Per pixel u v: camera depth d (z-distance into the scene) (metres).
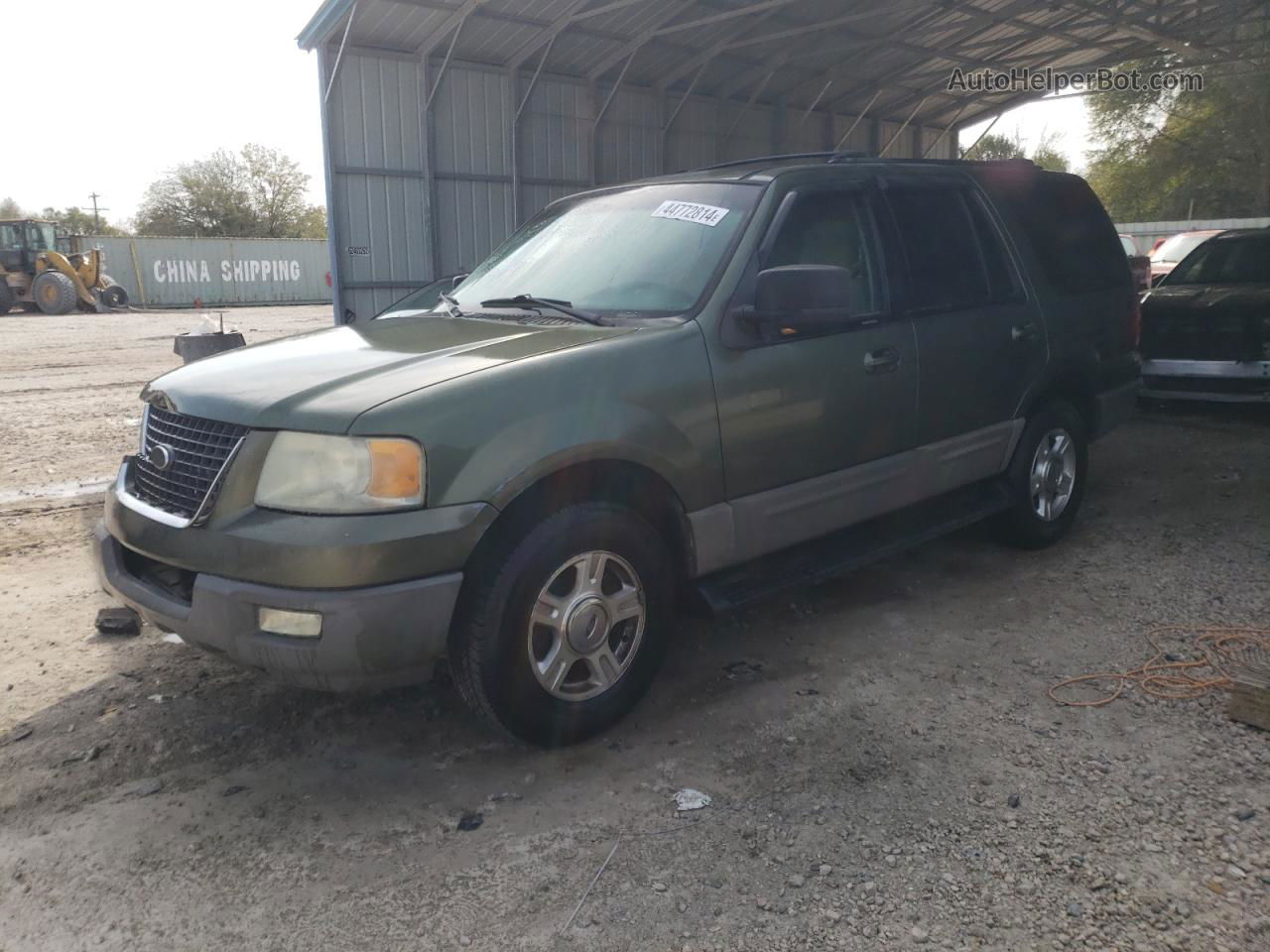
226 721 3.52
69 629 4.37
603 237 4.10
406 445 2.78
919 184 4.51
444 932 2.42
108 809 2.97
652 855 2.70
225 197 68.25
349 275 13.09
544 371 3.08
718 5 13.47
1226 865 2.59
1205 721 3.35
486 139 14.02
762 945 2.34
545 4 12.46
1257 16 15.60
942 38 16.73
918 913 2.43
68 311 31.55
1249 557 4.96
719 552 3.53
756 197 3.84
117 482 3.46
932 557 5.14
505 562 2.98
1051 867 2.59
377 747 3.33
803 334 3.75
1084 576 4.79
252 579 2.80
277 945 2.39
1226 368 7.69
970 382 4.48
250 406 2.95
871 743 3.26
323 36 12.09
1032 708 3.48
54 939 2.42
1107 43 17.84
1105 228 5.64
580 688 3.23
